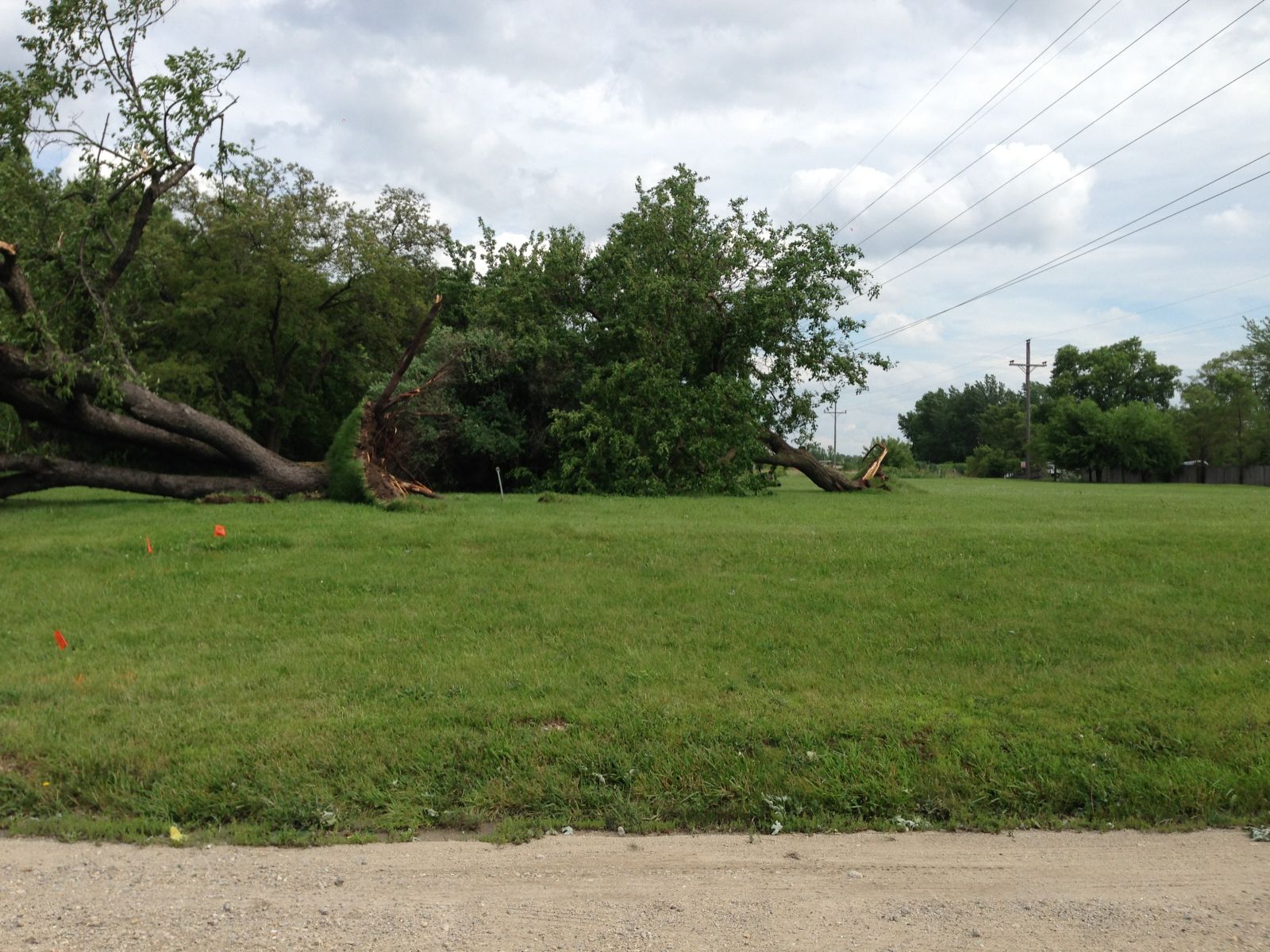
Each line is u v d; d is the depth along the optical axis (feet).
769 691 23.76
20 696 23.20
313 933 13.07
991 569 37.96
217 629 29.58
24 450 70.90
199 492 62.75
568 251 97.45
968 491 111.45
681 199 94.84
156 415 61.41
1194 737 20.75
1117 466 235.61
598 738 20.44
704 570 38.09
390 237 152.66
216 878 14.92
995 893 14.73
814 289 97.60
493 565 38.86
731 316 96.84
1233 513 64.13
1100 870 15.69
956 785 18.80
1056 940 13.16
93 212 59.98
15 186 60.95
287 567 37.78
